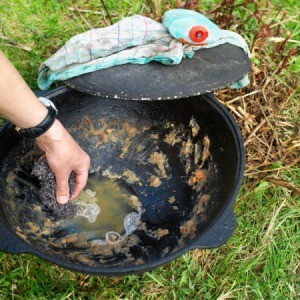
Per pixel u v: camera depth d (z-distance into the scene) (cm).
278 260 139
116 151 151
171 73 120
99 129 149
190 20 127
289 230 147
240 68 126
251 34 184
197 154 141
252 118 166
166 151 148
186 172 143
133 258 126
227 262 138
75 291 130
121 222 138
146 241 133
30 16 192
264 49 183
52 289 130
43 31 188
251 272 137
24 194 130
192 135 142
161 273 135
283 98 174
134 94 117
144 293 131
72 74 121
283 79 178
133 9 196
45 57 180
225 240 107
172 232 133
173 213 138
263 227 146
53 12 196
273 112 169
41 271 131
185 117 142
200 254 139
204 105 134
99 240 133
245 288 134
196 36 124
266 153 163
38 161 128
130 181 148
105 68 121
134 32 130
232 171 122
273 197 151
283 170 158
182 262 137
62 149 105
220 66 124
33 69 174
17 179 129
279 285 136
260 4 191
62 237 131
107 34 130
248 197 152
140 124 149
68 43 130
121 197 144
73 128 145
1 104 91
